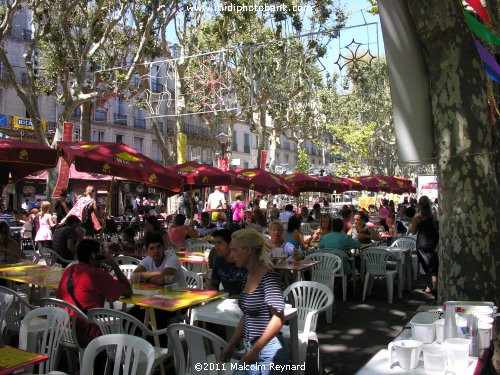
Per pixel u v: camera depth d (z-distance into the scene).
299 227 9.48
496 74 4.66
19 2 13.58
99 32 17.89
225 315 4.83
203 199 31.78
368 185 23.81
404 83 4.03
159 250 6.39
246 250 3.45
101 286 5.03
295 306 5.76
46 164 7.59
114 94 17.38
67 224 9.82
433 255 8.83
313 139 39.50
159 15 18.78
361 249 9.71
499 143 4.53
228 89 18.98
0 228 8.59
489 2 5.21
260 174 14.73
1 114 29.44
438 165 4.04
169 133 39.22
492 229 3.86
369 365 3.09
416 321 3.61
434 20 3.85
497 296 3.82
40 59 22.75
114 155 7.58
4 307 4.88
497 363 3.46
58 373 3.87
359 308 8.55
